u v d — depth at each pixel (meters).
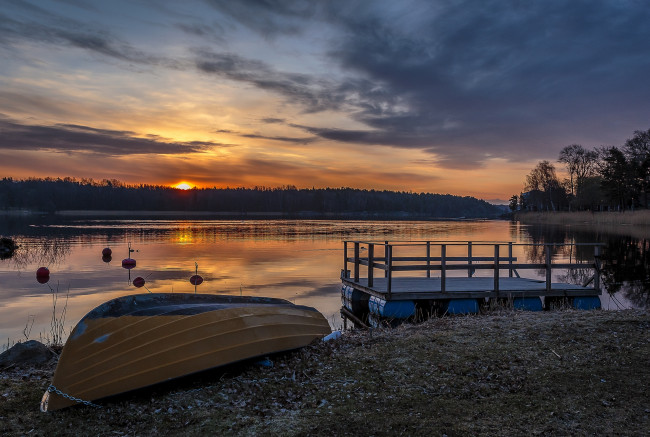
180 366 6.04
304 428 4.71
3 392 6.01
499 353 6.82
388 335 8.41
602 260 24.55
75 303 13.91
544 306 12.35
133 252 29.19
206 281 17.84
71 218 103.88
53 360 7.72
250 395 5.69
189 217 126.50
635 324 8.02
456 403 5.18
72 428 4.95
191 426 4.87
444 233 52.25
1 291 15.95
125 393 5.71
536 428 4.53
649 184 70.81
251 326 6.90
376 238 42.78
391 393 5.54
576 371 5.95
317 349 7.58
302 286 16.81
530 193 117.69
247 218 122.06
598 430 4.44
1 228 56.56
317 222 92.25
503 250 30.80
